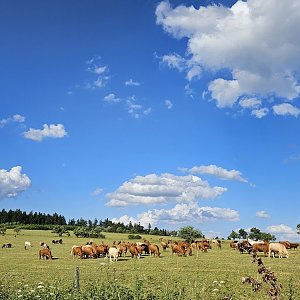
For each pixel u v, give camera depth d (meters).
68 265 43.78
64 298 12.88
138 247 56.62
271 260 48.53
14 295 13.45
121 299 12.16
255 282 8.29
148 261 48.56
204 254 62.47
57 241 109.81
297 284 23.34
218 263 43.72
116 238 148.62
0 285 14.63
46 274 32.66
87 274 31.52
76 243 111.19
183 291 12.98
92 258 56.62
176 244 62.00
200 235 106.94
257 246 58.00
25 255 62.91
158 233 194.38
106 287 13.26
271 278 8.12
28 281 26.23
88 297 12.62
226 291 15.50
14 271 36.25
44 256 58.28
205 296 13.31
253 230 141.38
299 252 67.00
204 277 27.97
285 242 77.81
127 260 51.31
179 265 41.41
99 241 124.94
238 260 48.41
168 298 12.48
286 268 37.00
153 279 24.30
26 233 165.38
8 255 62.78
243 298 14.88
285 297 13.20
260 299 14.56
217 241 89.88
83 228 154.50
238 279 26.72
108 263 46.22
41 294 13.30
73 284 15.83
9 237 137.75
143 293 12.60
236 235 140.38
